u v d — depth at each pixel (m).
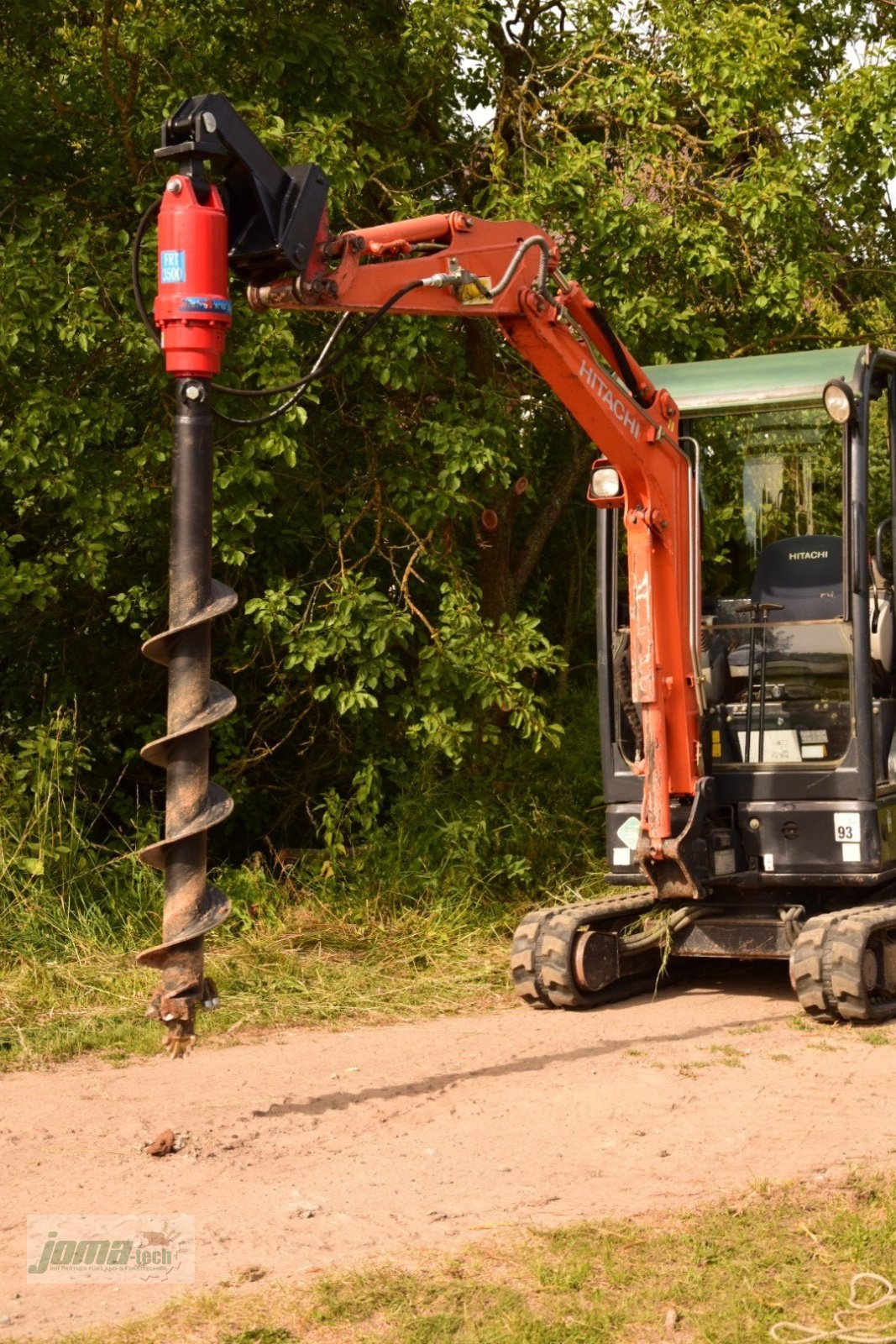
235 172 5.66
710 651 8.37
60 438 9.23
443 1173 5.39
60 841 9.68
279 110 10.01
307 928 9.89
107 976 8.76
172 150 5.49
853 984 7.42
